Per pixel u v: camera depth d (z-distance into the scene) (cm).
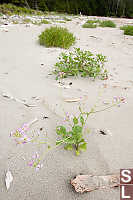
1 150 163
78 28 1110
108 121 210
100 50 551
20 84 296
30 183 137
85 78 336
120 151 167
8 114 215
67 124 201
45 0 3666
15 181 138
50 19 1689
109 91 285
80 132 164
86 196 128
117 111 230
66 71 334
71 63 354
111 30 1095
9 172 144
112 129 196
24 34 718
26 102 243
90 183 134
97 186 133
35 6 2998
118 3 4438
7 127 193
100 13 4288
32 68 369
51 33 555
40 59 424
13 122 201
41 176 142
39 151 164
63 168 149
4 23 971
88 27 1188
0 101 242
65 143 174
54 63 402
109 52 532
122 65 416
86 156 161
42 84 302
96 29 1109
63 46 543
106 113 225
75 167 150
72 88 292
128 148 171
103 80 329
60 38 542
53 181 138
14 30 788
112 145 174
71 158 158
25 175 142
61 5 3781
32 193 130
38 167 147
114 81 325
